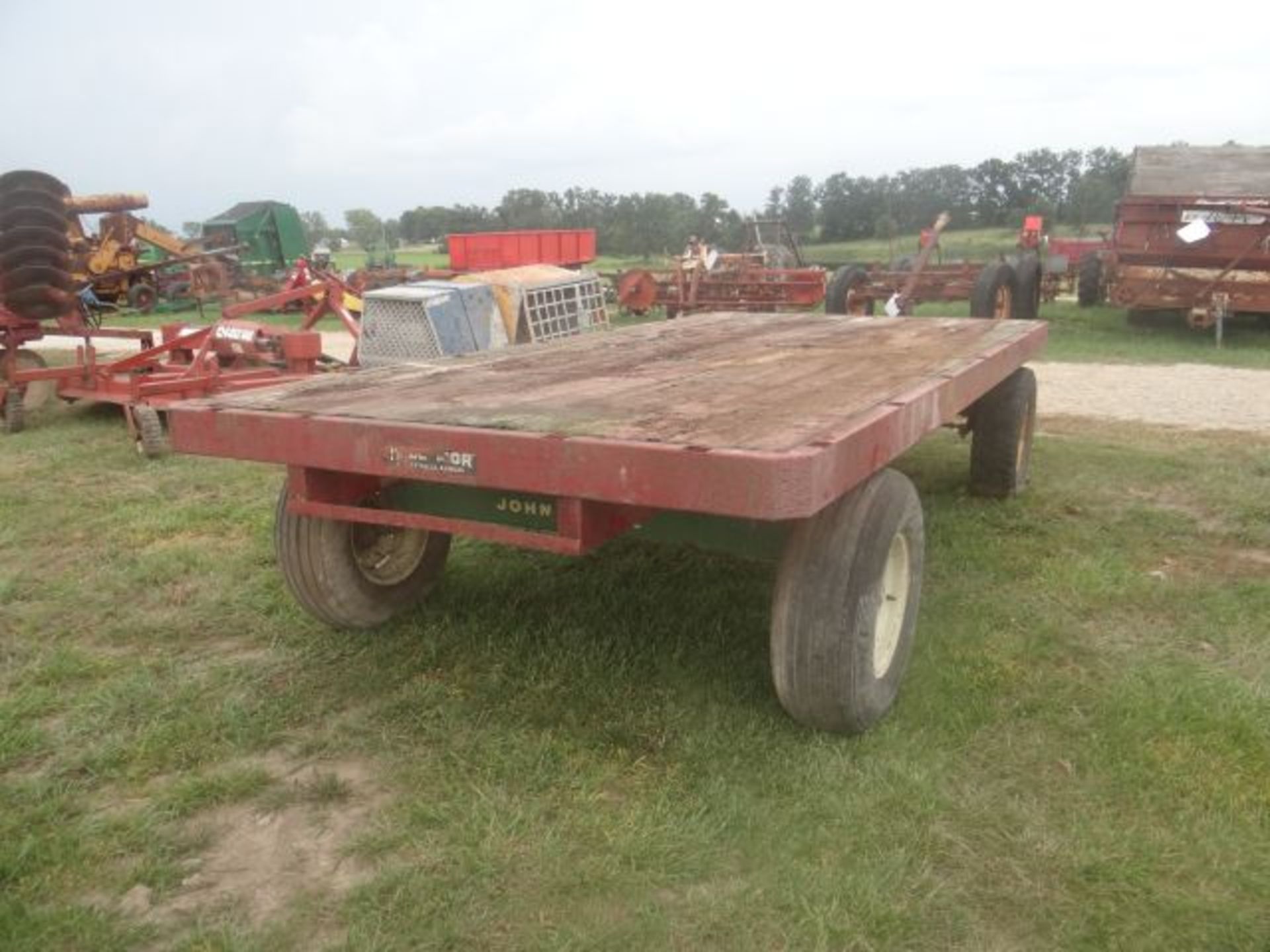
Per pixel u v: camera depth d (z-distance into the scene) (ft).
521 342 25.17
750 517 7.85
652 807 9.12
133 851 8.81
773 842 8.60
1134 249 45.93
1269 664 12.02
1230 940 7.49
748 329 19.76
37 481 21.80
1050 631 12.88
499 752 10.06
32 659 12.87
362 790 9.68
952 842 8.58
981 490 19.02
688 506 8.09
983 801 9.14
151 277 71.51
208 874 8.51
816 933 7.56
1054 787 9.41
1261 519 17.61
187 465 23.07
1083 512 18.29
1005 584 14.70
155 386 24.16
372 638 12.98
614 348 16.28
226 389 25.36
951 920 7.70
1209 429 26.04
